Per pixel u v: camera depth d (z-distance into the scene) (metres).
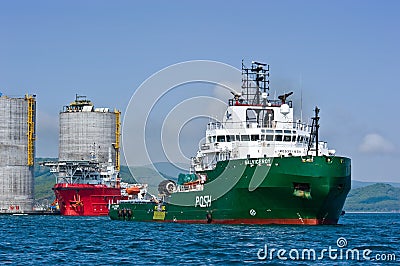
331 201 135.12
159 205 175.38
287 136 148.12
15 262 93.75
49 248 111.88
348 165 136.88
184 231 135.12
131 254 101.25
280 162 133.88
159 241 118.00
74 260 95.62
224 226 141.25
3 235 143.62
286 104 151.38
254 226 138.25
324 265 88.12
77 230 156.75
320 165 131.75
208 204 150.88
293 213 137.12
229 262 90.81
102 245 115.00
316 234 122.69
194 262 91.31
